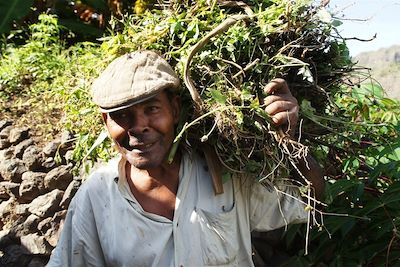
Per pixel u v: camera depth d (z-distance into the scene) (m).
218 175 1.84
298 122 1.91
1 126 4.07
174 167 1.87
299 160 1.86
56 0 5.79
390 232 2.24
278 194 1.84
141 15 2.09
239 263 1.90
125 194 1.86
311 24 1.86
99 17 5.82
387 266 2.15
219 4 1.92
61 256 1.95
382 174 2.41
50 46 5.02
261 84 1.82
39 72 4.47
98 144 2.08
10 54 5.00
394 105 2.67
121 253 1.82
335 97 2.14
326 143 2.09
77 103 2.20
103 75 1.79
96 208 1.88
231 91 1.78
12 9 4.25
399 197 2.16
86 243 1.91
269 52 1.85
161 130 1.76
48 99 4.11
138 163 1.77
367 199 2.31
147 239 1.82
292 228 2.27
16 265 3.62
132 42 1.96
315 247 2.36
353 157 2.27
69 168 3.56
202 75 1.83
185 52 1.87
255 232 2.45
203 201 1.84
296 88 1.90
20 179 3.80
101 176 1.90
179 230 1.82
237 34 1.81
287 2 1.82
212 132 1.82
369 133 2.34
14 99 4.41
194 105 1.78
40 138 3.88
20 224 3.70
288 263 2.31
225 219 1.83
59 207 3.56
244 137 1.77
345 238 2.28
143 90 1.71
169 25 1.91
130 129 1.75
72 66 3.99
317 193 1.94
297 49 1.87
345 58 1.99
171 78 1.76
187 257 1.81
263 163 1.82
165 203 1.85
